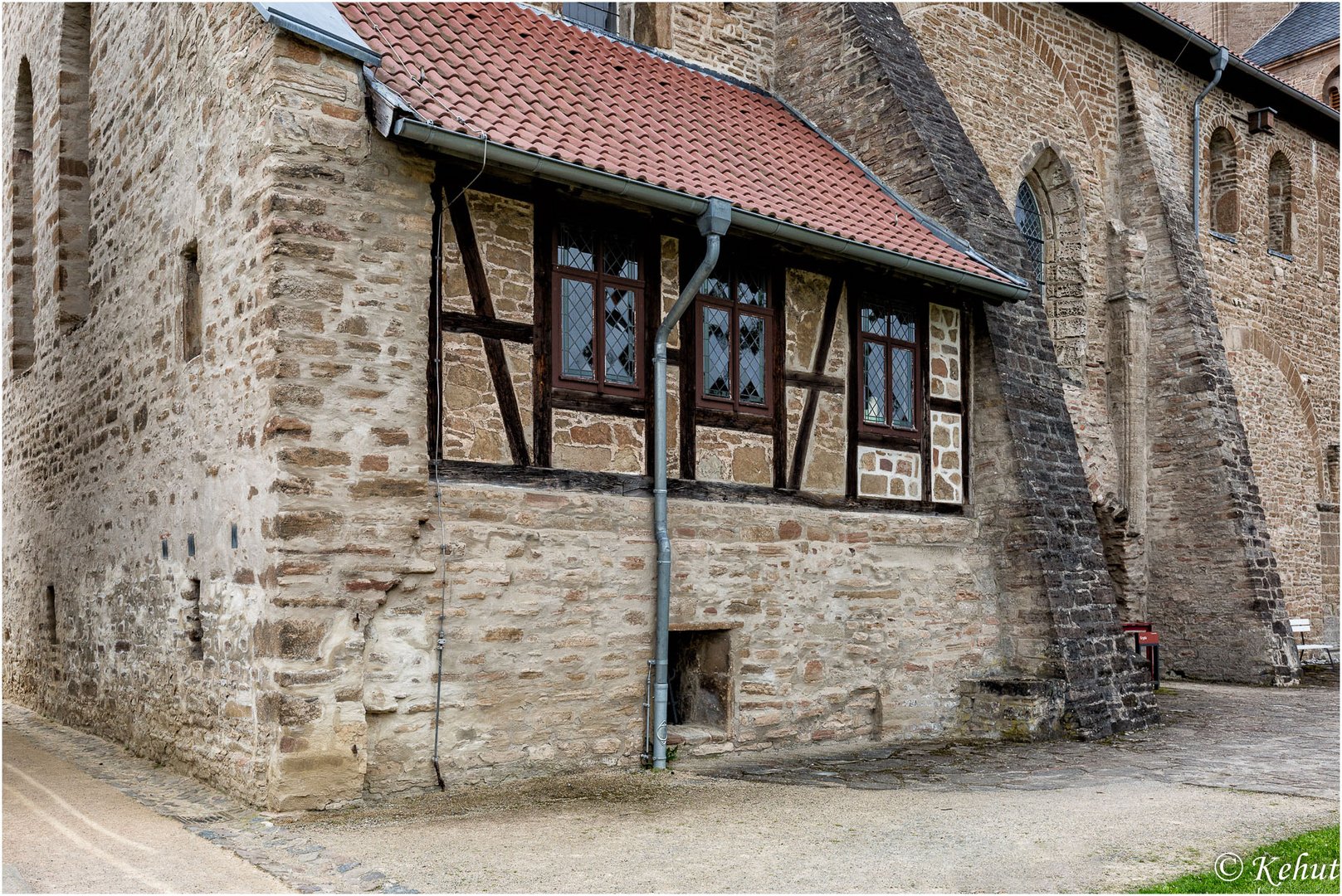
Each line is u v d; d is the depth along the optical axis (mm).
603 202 8031
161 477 8445
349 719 6500
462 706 7066
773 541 8859
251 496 6777
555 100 8531
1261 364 17891
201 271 7742
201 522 7621
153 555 8578
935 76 12766
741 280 8961
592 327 8023
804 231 8539
